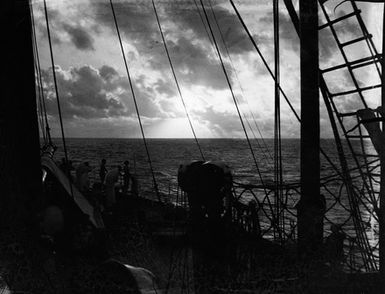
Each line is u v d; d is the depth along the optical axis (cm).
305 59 679
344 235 650
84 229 589
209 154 14875
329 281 548
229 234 590
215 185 583
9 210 525
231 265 563
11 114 538
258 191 2950
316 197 673
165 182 4228
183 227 658
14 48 536
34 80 553
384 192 510
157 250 667
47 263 514
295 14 707
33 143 551
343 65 643
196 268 564
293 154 13375
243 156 14162
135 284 486
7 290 491
